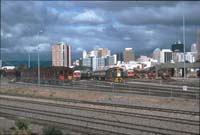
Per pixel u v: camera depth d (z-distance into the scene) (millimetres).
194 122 28703
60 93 59844
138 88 63750
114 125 27984
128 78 112562
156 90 58844
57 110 40344
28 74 108750
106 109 37844
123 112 34812
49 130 20125
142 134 25297
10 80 104625
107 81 96875
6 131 21516
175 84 78188
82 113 37094
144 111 36344
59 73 103188
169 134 24766
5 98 55156
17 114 37531
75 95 56094
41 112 37438
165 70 129875
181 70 132625
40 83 87938
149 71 133250
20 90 71125
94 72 112312
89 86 71500
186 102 41781
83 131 26266
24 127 23125
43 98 53062
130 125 28469
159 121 30000
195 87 67750
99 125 29078
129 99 47625
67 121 31891
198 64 134500
